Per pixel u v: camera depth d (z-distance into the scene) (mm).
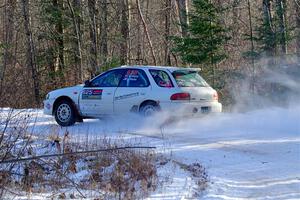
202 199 11094
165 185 12164
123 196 11250
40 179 12719
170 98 20766
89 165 14266
